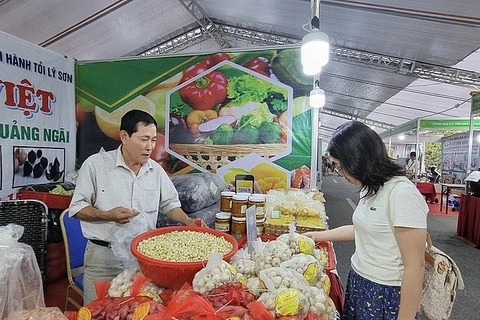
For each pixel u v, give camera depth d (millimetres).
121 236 1441
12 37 2664
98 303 879
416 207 1106
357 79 7059
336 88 8273
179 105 3117
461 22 3584
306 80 2869
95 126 3365
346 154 1228
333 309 1011
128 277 1078
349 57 5727
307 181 2904
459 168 8750
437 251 1351
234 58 2990
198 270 1010
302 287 909
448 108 8062
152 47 6090
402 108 9039
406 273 1097
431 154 14086
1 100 2588
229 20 5805
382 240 1226
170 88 3135
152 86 3174
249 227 1463
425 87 6504
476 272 3820
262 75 2947
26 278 843
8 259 801
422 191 8938
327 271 1388
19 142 2762
